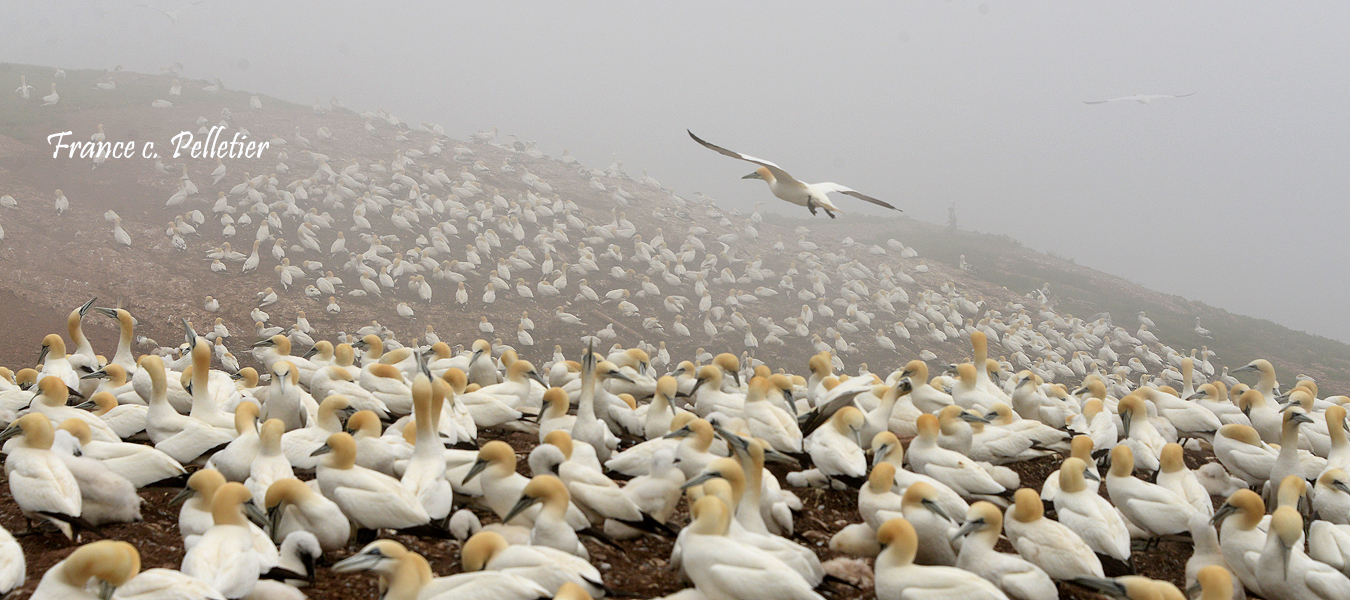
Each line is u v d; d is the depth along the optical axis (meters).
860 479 11.43
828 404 13.70
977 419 13.17
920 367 16.17
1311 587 9.23
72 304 34.38
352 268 42.00
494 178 62.47
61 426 10.30
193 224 43.94
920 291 58.19
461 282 41.97
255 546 8.16
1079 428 14.84
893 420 15.07
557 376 18.33
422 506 9.48
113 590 6.90
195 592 6.93
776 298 50.78
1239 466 13.84
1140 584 8.06
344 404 12.06
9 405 14.07
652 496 10.31
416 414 10.55
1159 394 17.53
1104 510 10.26
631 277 48.06
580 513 9.43
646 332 41.81
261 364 31.78
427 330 36.16
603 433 12.85
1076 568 9.12
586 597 6.98
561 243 51.31
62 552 9.06
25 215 41.28
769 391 14.16
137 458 10.17
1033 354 48.41
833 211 14.27
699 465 10.78
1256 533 10.08
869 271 57.38
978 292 61.94
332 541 8.99
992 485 11.72
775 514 10.31
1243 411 17.27
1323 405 19.64
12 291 34.25
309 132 66.31
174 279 38.12
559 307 41.00
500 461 9.91
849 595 9.28
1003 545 11.46
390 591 7.56
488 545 8.13
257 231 44.94
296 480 9.05
